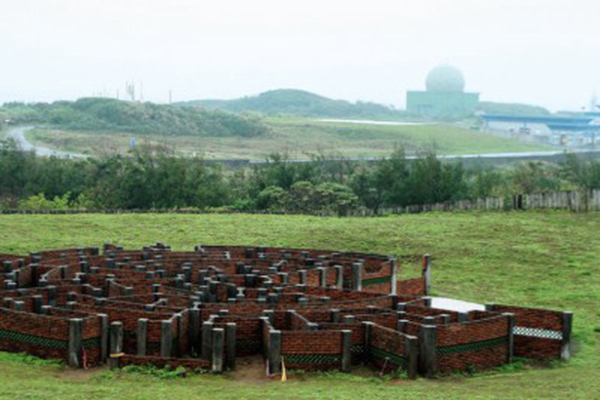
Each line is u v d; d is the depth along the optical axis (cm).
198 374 2716
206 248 5281
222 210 8638
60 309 3075
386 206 9531
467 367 2916
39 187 10481
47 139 18375
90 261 4569
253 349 3017
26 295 3500
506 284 5056
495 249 6144
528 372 2964
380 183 9744
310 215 8212
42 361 2812
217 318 2981
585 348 3450
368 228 7062
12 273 3972
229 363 2791
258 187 10225
